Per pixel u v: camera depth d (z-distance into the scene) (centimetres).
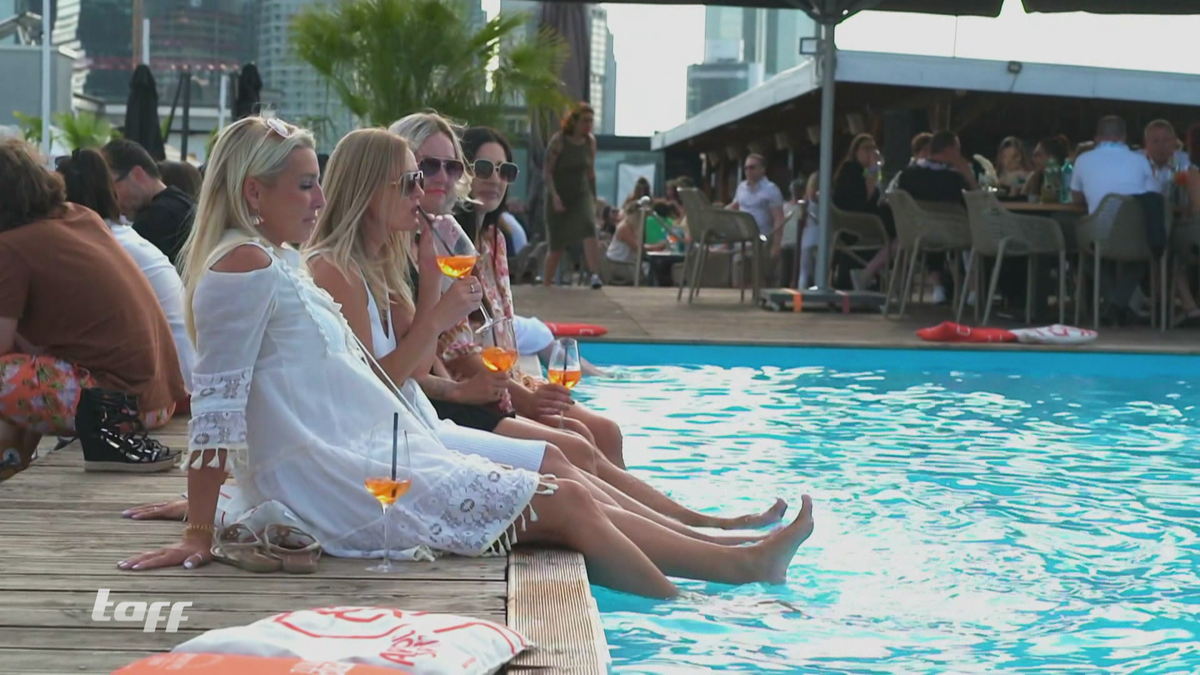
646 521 379
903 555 420
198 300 326
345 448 347
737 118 1638
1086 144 1158
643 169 2347
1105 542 441
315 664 251
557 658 280
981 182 1205
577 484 358
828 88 1112
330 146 1422
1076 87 1291
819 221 1128
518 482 353
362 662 255
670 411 689
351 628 274
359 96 1393
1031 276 1027
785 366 877
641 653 321
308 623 274
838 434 632
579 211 1317
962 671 315
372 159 369
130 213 679
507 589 324
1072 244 1048
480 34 1391
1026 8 1109
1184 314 1046
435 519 350
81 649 276
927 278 1308
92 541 362
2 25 2161
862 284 1243
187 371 581
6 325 483
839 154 1855
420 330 374
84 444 460
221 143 332
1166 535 451
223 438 327
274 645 262
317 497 347
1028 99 1473
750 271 1518
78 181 561
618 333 924
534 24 1562
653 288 1349
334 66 1397
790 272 1467
